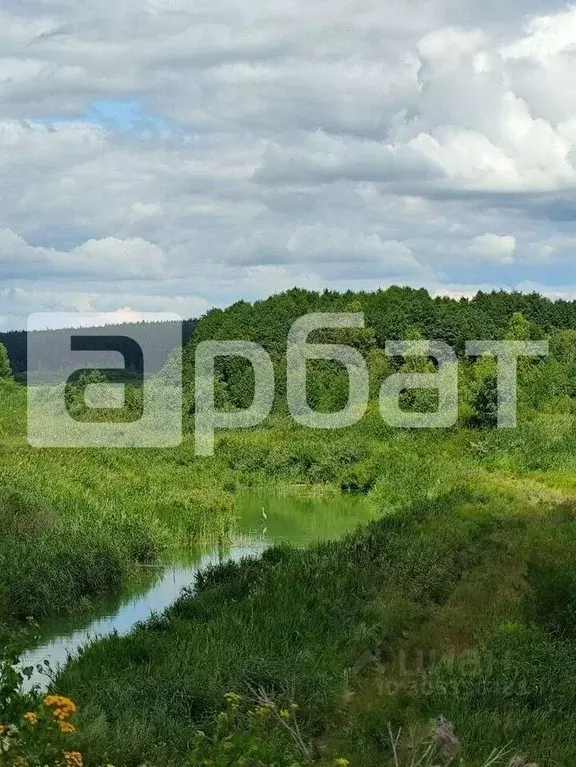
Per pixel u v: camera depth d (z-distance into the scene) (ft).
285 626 63.82
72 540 90.84
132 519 104.78
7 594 77.10
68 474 134.31
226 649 58.85
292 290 408.46
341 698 48.65
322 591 70.38
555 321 398.42
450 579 74.49
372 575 75.46
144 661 59.11
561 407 222.28
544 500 121.08
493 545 86.28
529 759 37.40
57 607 78.79
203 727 47.01
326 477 170.50
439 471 152.25
